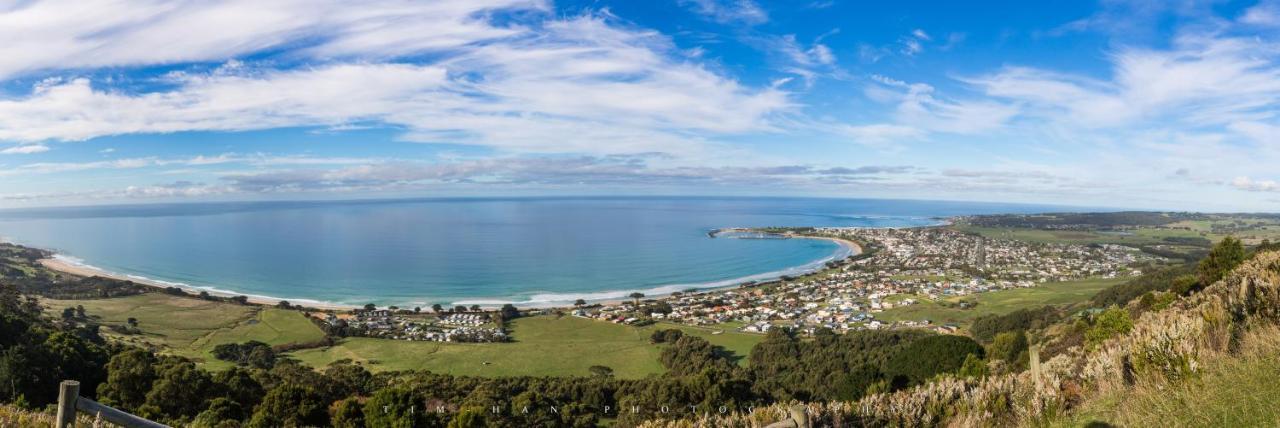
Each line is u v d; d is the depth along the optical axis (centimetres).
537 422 2964
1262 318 941
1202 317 973
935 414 1034
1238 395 683
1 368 2581
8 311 4425
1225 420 649
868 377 3070
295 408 2538
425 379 4172
